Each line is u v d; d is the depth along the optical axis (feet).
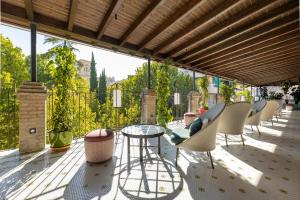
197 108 24.26
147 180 6.82
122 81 60.08
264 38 13.80
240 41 14.03
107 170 7.71
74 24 11.69
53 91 11.59
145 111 17.46
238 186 6.38
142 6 9.89
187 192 5.98
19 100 9.66
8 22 10.16
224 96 31.09
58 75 11.03
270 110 17.71
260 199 5.55
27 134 9.87
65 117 11.02
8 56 31.27
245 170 7.74
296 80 43.60
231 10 10.34
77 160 8.82
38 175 7.19
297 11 10.35
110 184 6.52
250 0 9.46
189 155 9.65
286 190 6.10
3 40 30.40
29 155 9.44
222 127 11.05
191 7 9.31
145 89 17.63
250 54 18.97
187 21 11.55
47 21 10.51
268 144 11.80
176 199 5.59
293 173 7.44
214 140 7.84
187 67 22.41
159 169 7.83
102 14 10.61
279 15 10.23
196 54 17.69
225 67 25.16
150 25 12.12
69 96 11.43
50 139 10.14
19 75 32.71
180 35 12.88
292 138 13.42
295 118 24.80
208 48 15.52
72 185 6.43
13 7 9.37
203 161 8.77
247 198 5.61
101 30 11.55
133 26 11.62
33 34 10.13
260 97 48.55
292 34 13.53
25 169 7.73
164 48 15.46
